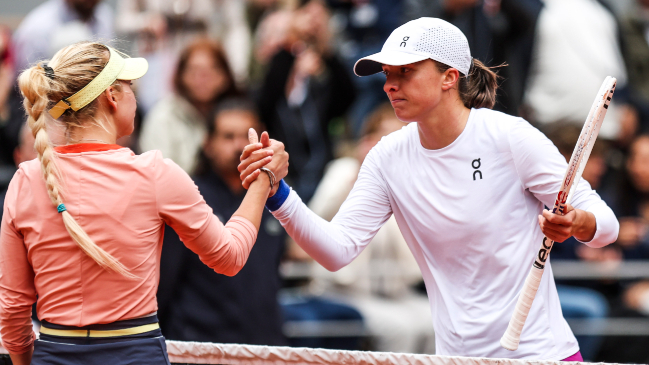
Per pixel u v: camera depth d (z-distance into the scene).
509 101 22.62
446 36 9.79
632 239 20.91
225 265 9.02
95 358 8.30
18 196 8.61
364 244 10.75
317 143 23.70
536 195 9.98
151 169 8.56
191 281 15.27
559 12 24.12
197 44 20.89
